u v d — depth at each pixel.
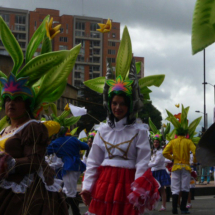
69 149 7.15
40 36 4.04
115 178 3.90
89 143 8.77
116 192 3.82
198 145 1.57
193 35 1.35
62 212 3.35
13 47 3.78
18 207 3.14
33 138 3.28
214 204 10.70
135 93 4.11
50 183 3.30
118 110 4.05
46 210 3.17
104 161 4.04
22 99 3.56
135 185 3.73
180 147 8.20
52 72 3.80
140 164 3.87
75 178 7.18
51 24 3.97
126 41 4.33
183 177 8.22
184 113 8.37
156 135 9.27
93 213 3.90
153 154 9.19
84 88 33.47
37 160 3.25
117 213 3.78
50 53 3.67
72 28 87.81
